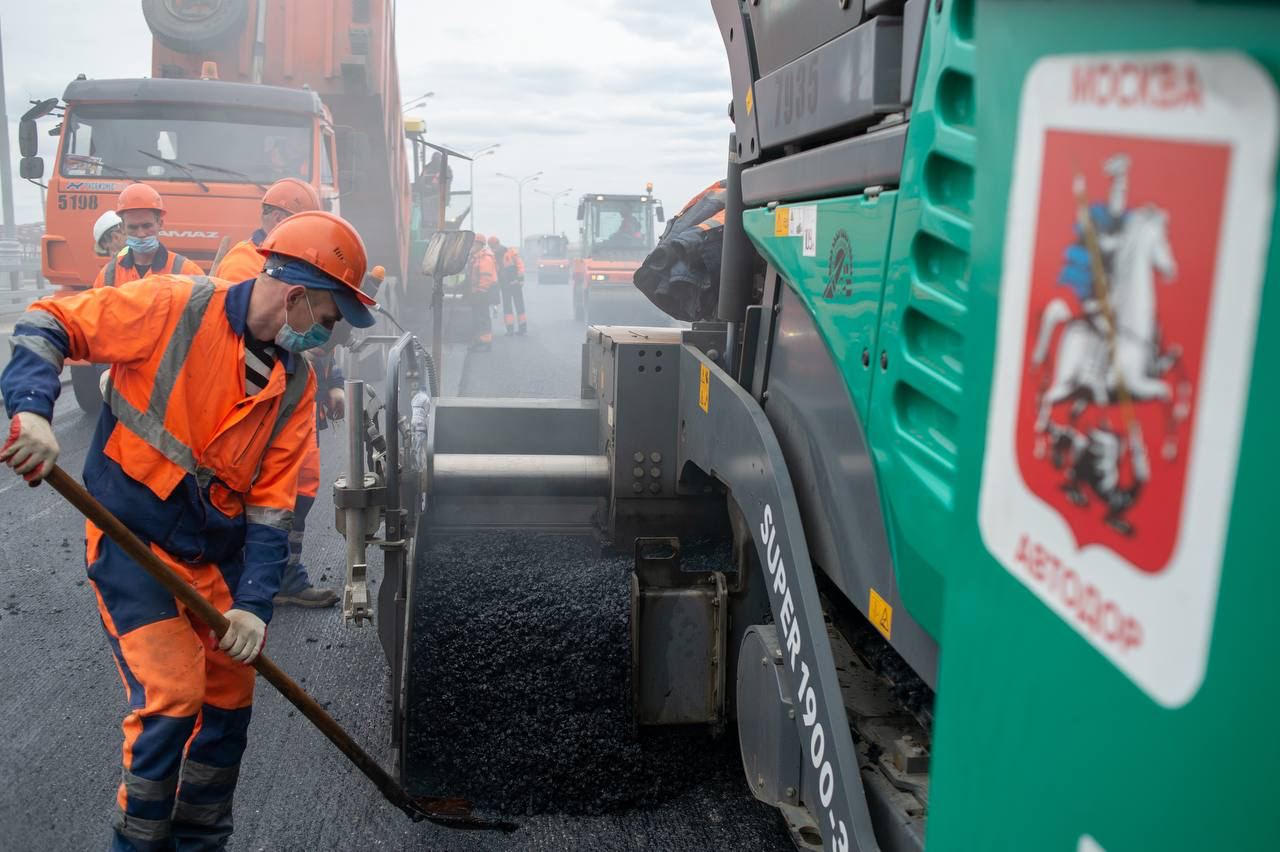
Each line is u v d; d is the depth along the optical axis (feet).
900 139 5.92
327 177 30.32
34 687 12.61
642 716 10.18
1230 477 2.36
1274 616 2.27
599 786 10.00
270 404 7.79
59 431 27.27
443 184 29.40
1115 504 2.73
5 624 14.58
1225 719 2.41
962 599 3.54
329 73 33.96
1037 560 3.09
